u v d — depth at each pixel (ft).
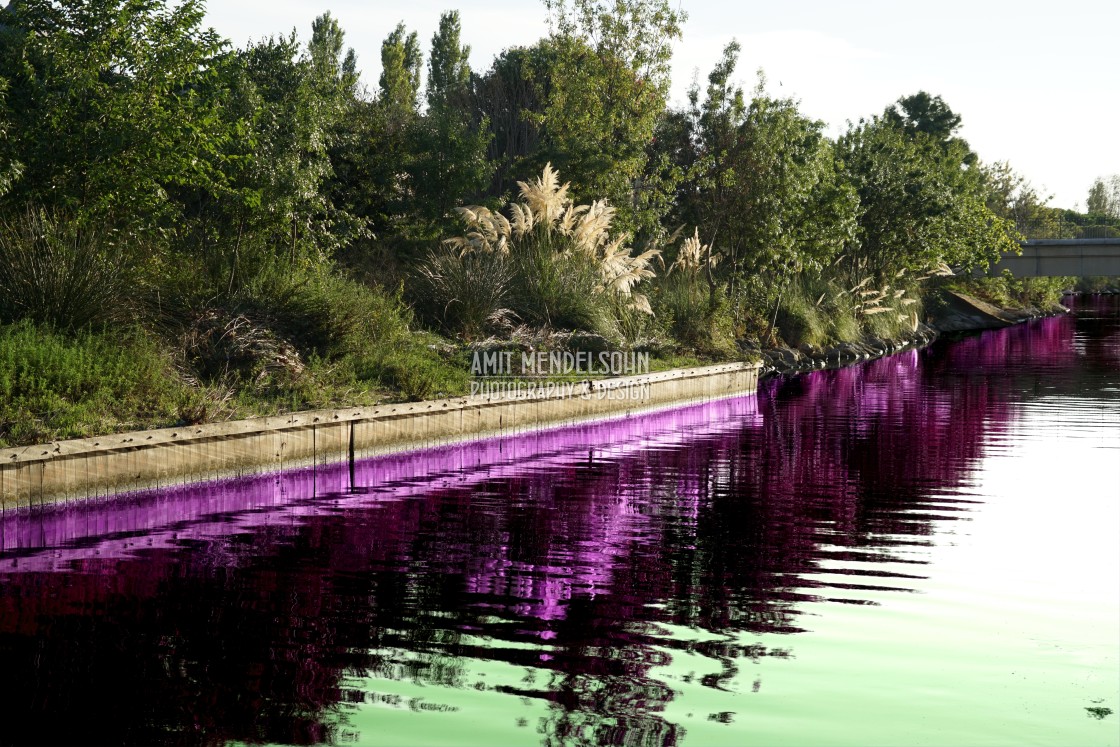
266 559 25.04
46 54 46.03
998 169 235.40
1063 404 63.77
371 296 54.54
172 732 15.33
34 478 28.55
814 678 17.85
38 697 16.48
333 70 63.67
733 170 90.17
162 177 47.52
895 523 30.12
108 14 47.19
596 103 99.04
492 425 46.19
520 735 15.38
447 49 157.99
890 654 19.08
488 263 62.28
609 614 21.06
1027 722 16.19
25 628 19.69
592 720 15.96
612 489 35.24
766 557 25.94
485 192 90.38
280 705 16.31
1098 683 17.81
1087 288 346.54
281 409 38.88
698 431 51.39
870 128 144.87
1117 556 26.30
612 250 67.92
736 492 34.91
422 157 75.10
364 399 42.37
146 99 47.57
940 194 131.44
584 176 86.17
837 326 105.91
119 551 25.73
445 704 16.46
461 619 20.57
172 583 22.81
